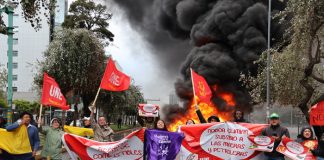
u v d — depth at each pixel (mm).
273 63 19469
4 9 16844
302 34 16562
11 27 17078
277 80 19094
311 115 10578
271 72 20156
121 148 10000
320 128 10523
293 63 18188
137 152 10000
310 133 10422
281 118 36375
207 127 10484
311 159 9891
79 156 10016
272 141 10102
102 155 10000
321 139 9797
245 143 10438
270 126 10336
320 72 21078
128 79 11562
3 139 9867
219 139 10508
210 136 10492
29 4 16094
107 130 11422
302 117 29250
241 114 11609
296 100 20125
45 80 11312
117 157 10008
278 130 10242
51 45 32375
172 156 9695
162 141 9672
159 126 10242
